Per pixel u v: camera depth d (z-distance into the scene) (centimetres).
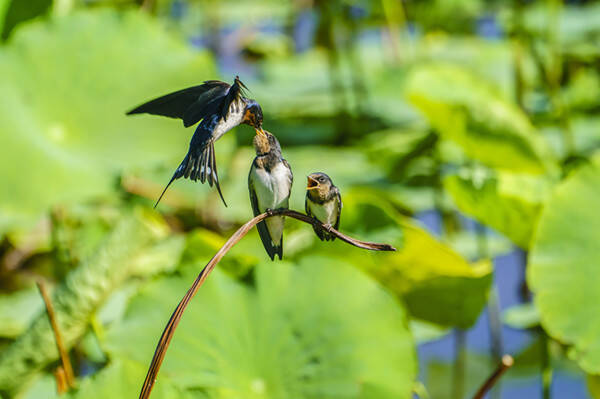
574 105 1391
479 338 991
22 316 953
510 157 955
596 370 914
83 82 952
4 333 946
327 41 1529
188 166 866
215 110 867
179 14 1892
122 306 945
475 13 1861
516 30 1366
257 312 913
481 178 939
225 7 2048
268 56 1786
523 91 1235
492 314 967
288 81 1556
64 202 938
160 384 895
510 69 1496
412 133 1177
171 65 957
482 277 931
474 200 942
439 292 935
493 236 1108
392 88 1445
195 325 912
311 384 908
